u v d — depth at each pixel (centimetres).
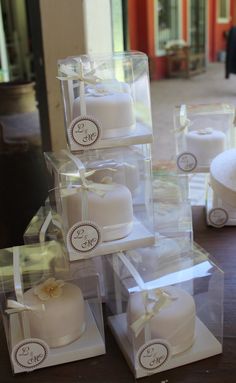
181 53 346
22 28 113
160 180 58
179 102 230
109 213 42
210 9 417
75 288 43
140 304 39
